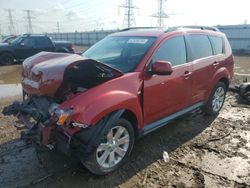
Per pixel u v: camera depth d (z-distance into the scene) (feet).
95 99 10.36
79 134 10.18
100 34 158.71
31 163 12.36
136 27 17.17
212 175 11.62
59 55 12.28
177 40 14.66
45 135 10.01
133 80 11.83
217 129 16.70
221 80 19.15
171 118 14.60
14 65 49.98
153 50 13.01
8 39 62.54
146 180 11.21
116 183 10.97
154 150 13.76
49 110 10.66
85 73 10.83
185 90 15.01
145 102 12.46
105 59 13.92
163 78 13.23
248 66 52.03
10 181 11.03
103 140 10.96
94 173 11.08
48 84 10.50
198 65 15.87
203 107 18.30
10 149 13.67
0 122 17.38
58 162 12.39
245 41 91.81
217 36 18.60
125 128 11.68
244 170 12.05
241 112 20.10
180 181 11.16
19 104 12.42
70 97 10.46
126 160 12.62
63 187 10.69
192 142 14.79
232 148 14.15
